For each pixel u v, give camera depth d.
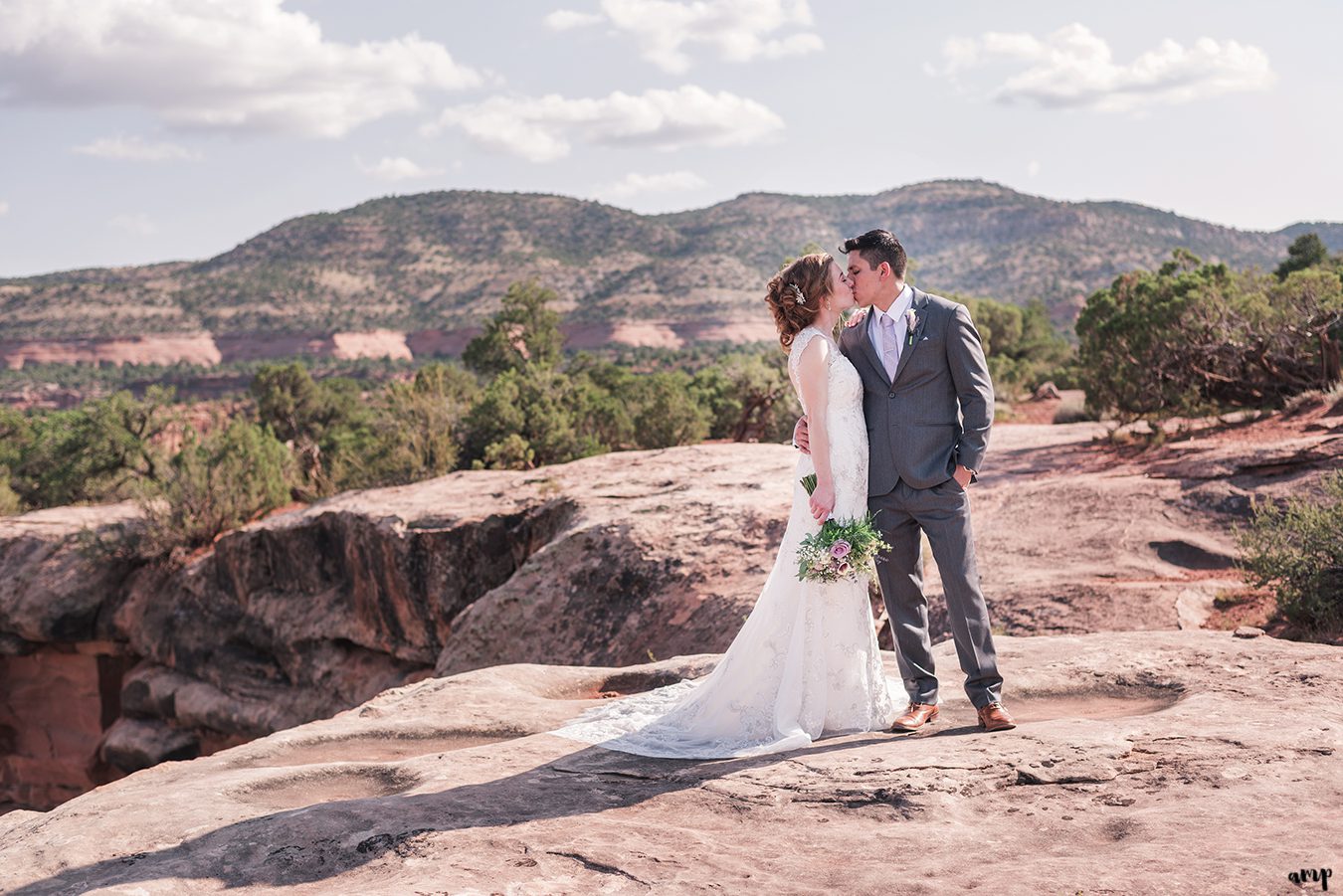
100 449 41.84
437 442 26.36
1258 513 10.74
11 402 168.88
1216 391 22.03
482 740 5.46
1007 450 19.02
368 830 3.66
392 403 28.92
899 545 4.73
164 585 24.36
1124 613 9.69
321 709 19.42
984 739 4.29
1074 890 2.78
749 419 33.88
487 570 16.39
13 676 27.03
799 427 4.92
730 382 33.94
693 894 3.00
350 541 18.25
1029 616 10.02
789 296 4.75
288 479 29.92
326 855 3.51
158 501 25.95
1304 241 53.66
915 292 4.68
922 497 4.58
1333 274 20.97
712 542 12.66
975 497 14.93
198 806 4.23
